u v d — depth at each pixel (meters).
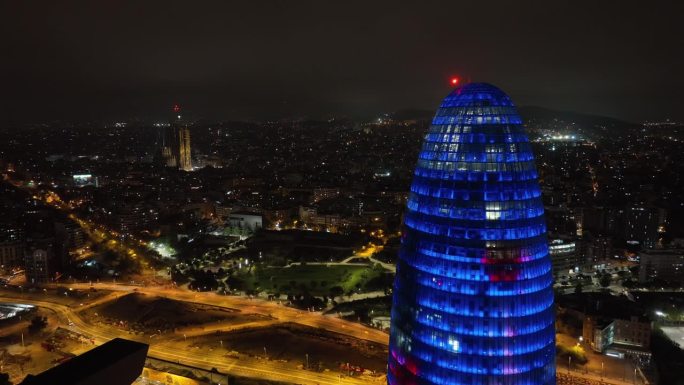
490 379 188.75
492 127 191.25
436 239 194.62
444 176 194.62
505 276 187.50
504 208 188.38
